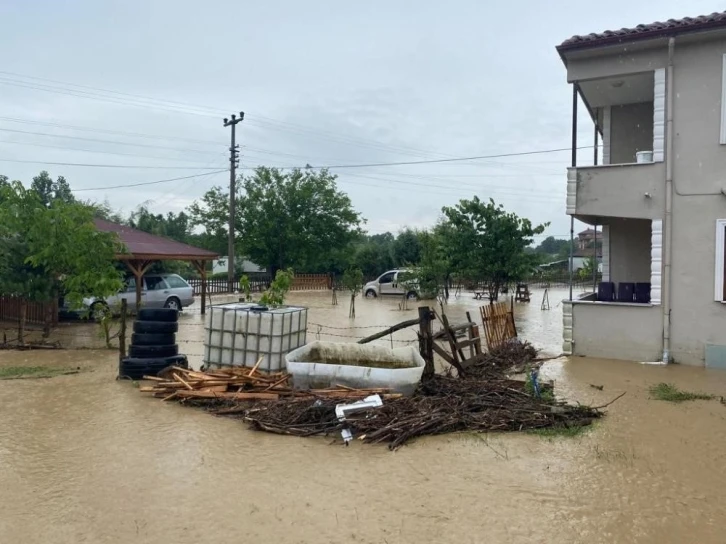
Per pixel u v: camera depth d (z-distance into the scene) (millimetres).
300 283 38656
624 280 14148
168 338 9773
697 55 11008
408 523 4383
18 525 4379
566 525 4371
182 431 6770
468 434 6633
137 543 4098
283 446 6254
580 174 11906
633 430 6785
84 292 13664
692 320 10977
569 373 10172
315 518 4477
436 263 24234
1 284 13383
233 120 34062
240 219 40938
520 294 28344
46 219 13305
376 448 6188
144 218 45312
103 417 7348
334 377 8031
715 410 7688
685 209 11062
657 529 4320
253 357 9133
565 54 11914
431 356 8680
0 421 7152
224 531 4270
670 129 11141
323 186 42312
